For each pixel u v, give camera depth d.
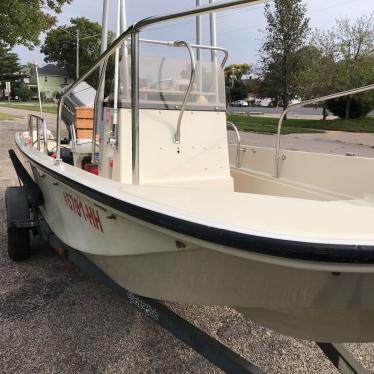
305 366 2.72
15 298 3.45
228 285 1.93
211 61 3.43
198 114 3.25
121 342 2.89
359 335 2.03
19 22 17.08
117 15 3.27
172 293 2.21
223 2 1.94
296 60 27.19
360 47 24.86
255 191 3.78
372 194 2.76
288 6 26.53
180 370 2.64
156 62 3.19
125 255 2.30
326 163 3.14
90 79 5.06
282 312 1.99
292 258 1.51
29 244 4.17
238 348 2.88
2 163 9.62
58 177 2.71
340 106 26.02
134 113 2.33
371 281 1.65
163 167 3.14
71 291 3.59
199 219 1.67
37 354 2.74
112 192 2.08
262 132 21.78
